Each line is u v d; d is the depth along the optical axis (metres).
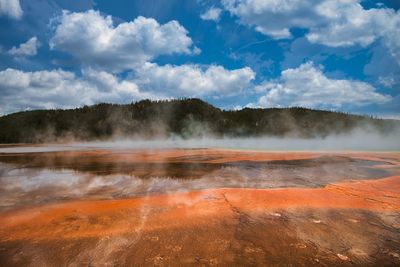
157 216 4.16
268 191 5.72
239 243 3.27
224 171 8.48
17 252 3.04
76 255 2.97
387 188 6.02
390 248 3.17
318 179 7.13
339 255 3.00
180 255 2.98
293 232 3.59
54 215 4.21
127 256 2.95
